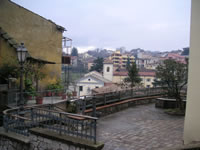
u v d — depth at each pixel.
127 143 6.11
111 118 9.77
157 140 6.36
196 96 4.58
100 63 61.00
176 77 10.67
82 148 4.74
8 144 6.23
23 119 6.44
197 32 4.63
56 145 5.23
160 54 112.38
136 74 25.69
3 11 12.55
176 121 9.09
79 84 42.19
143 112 11.34
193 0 4.75
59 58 17.39
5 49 11.98
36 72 12.96
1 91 9.87
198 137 4.50
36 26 15.01
